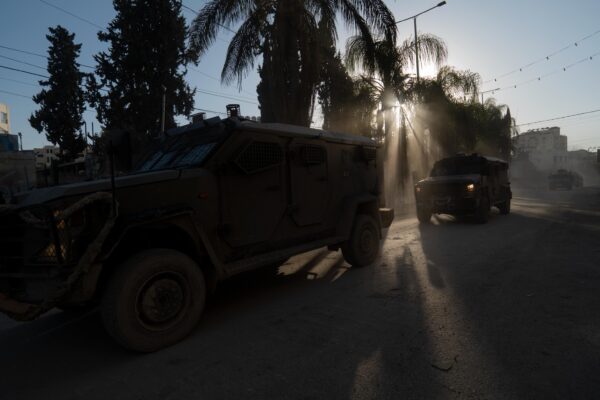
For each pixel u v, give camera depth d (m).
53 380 3.18
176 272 3.72
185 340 3.77
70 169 14.09
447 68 22.22
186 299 3.78
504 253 7.08
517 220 12.16
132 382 3.04
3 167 27.12
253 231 4.66
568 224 10.75
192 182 4.05
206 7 13.52
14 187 19.09
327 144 5.87
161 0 20.95
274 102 13.78
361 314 4.24
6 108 49.00
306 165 5.43
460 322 3.87
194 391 2.84
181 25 21.59
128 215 3.54
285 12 13.20
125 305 3.36
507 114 34.09
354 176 6.52
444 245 8.15
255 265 4.51
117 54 20.80
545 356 3.11
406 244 8.49
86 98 20.98
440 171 12.93
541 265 6.07
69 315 4.89
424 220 12.27
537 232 9.48
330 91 18.14
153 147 5.46
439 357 3.16
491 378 2.82
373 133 20.09
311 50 13.73
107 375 3.19
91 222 3.41
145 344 3.48
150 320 3.53
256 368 3.13
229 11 13.38
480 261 6.50
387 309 4.36
